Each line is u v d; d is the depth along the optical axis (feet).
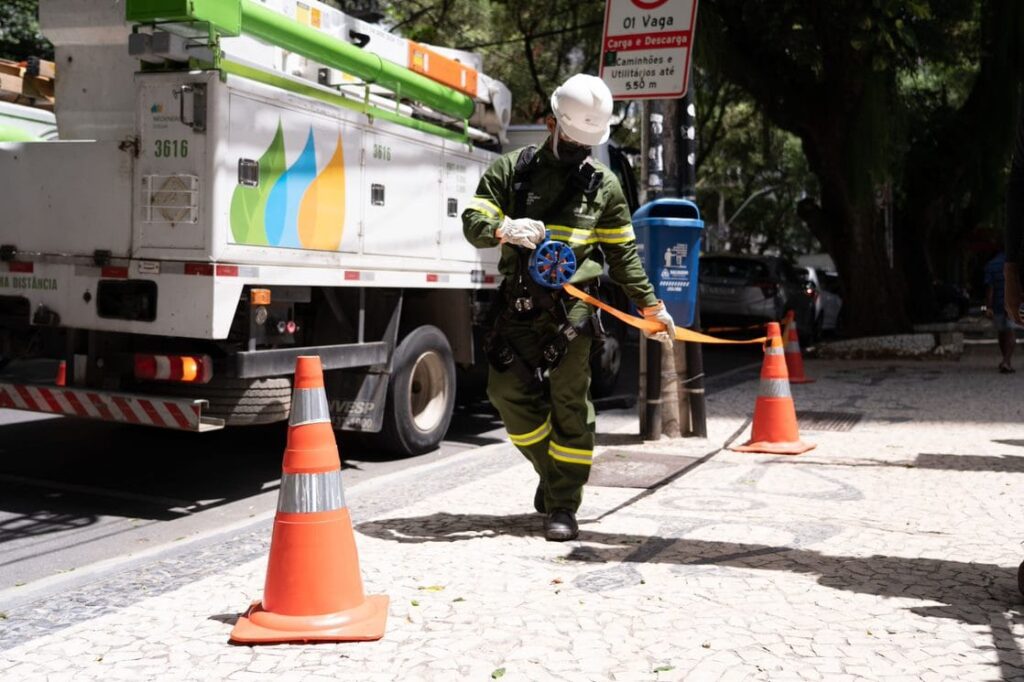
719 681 10.26
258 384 19.40
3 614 12.51
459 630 11.70
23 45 51.13
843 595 12.92
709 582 13.48
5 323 20.40
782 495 19.04
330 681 10.31
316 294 21.52
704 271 60.54
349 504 18.28
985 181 59.93
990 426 27.99
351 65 20.80
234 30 17.79
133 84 19.71
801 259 161.38
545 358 15.17
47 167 19.17
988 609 12.37
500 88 28.66
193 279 17.92
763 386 24.29
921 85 66.74
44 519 18.51
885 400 33.81
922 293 67.41
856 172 51.70
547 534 15.62
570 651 11.08
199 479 21.97
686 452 23.71
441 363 24.89
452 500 18.58
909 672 10.46
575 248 15.25
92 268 18.86
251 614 11.88
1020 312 12.71
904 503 18.34
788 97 52.80
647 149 25.30
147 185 18.20
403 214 23.11
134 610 12.56
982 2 55.21
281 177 19.16
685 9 23.95
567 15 65.36
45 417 28.94
